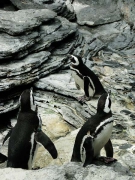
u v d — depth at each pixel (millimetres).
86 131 5445
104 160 5652
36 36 10359
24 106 5762
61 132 8508
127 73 10547
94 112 8727
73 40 11633
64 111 8984
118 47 12344
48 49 10820
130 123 8320
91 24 13258
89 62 11008
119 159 6832
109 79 10125
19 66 9570
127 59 11570
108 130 5555
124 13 13500
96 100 9156
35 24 10445
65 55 10969
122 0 13570
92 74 9125
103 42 12516
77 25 12805
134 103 9062
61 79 10078
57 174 4855
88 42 12133
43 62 10266
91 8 13953
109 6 14000
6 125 9266
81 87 9359
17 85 9398
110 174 4762
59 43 11328
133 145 7574
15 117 9391
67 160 7113
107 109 5562
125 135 8062
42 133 5637
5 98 9336
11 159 5449
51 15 11297
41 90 9859
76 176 4777
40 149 7551
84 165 5074
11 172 4969
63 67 10719
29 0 12648
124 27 13250
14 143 5516
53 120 8844
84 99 9125
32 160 5695
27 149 5512
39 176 4840
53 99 9508
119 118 8445
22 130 5586
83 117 8867
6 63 9664
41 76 10078
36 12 11352
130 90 9617
